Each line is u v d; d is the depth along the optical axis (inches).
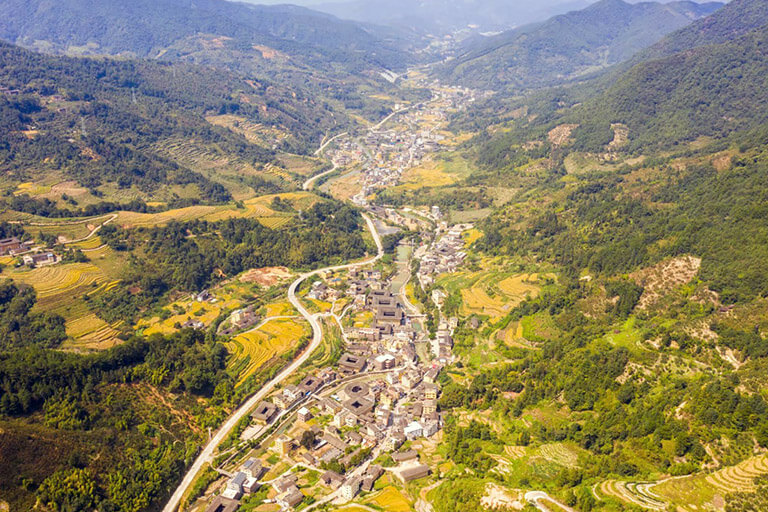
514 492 6515.8
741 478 6048.2
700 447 6545.3
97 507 6471.5
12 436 6628.9
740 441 6451.8
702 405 7027.6
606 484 6441.9
